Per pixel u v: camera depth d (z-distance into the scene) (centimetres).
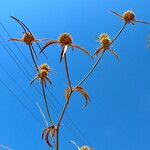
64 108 32
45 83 35
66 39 33
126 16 39
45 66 36
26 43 34
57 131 31
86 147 35
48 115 31
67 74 33
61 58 33
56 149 30
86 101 32
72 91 32
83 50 34
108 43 36
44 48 34
